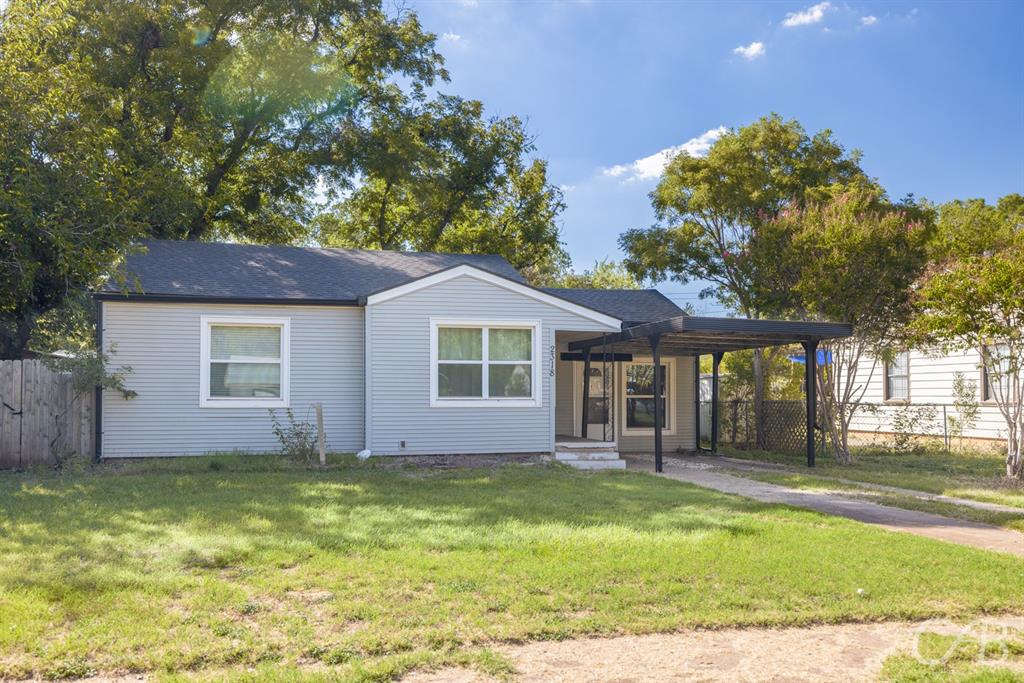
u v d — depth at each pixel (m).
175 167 22.81
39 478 11.88
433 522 8.45
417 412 14.82
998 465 15.98
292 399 14.73
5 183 13.79
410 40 28.06
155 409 14.09
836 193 17.36
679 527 8.37
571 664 4.67
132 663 4.47
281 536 7.57
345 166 27.89
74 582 5.82
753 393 23.33
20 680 4.29
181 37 22.75
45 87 14.38
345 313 15.06
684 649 4.94
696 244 21.59
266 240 29.59
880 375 23.42
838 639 5.16
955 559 7.05
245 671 4.42
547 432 15.43
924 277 15.58
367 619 5.29
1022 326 12.62
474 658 4.66
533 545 7.32
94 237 14.02
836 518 9.07
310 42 26.42
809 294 15.89
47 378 13.58
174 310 14.25
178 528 7.90
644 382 19.05
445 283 15.00
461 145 28.98
